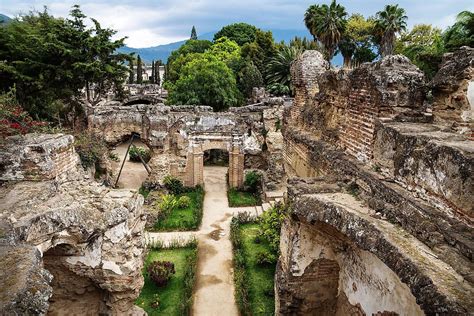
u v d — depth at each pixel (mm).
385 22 39781
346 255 8562
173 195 23234
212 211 21812
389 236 5922
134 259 9445
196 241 17078
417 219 5914
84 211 8453
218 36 63125
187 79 35719
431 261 5219
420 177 6352
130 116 25438
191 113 25703
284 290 9125
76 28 24188
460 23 22047
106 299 9469
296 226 8539
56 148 10273
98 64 22969
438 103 7758
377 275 7242
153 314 11930
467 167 5281
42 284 5324
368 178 7637
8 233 6762
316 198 7891
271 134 25781
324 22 40406
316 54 14891
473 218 5199
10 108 12773
